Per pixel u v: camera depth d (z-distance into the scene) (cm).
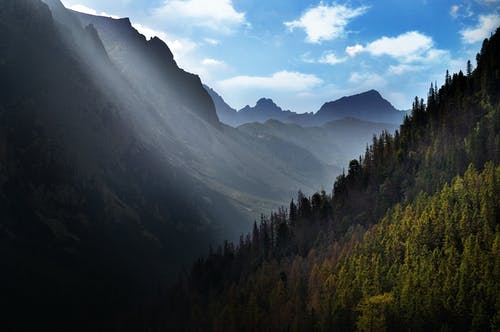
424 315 12912
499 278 12644
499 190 15375
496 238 13350
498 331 11456
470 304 12581
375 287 14575
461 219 14900
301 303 16462
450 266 13662
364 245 16900
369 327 13262
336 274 16875
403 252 15738
